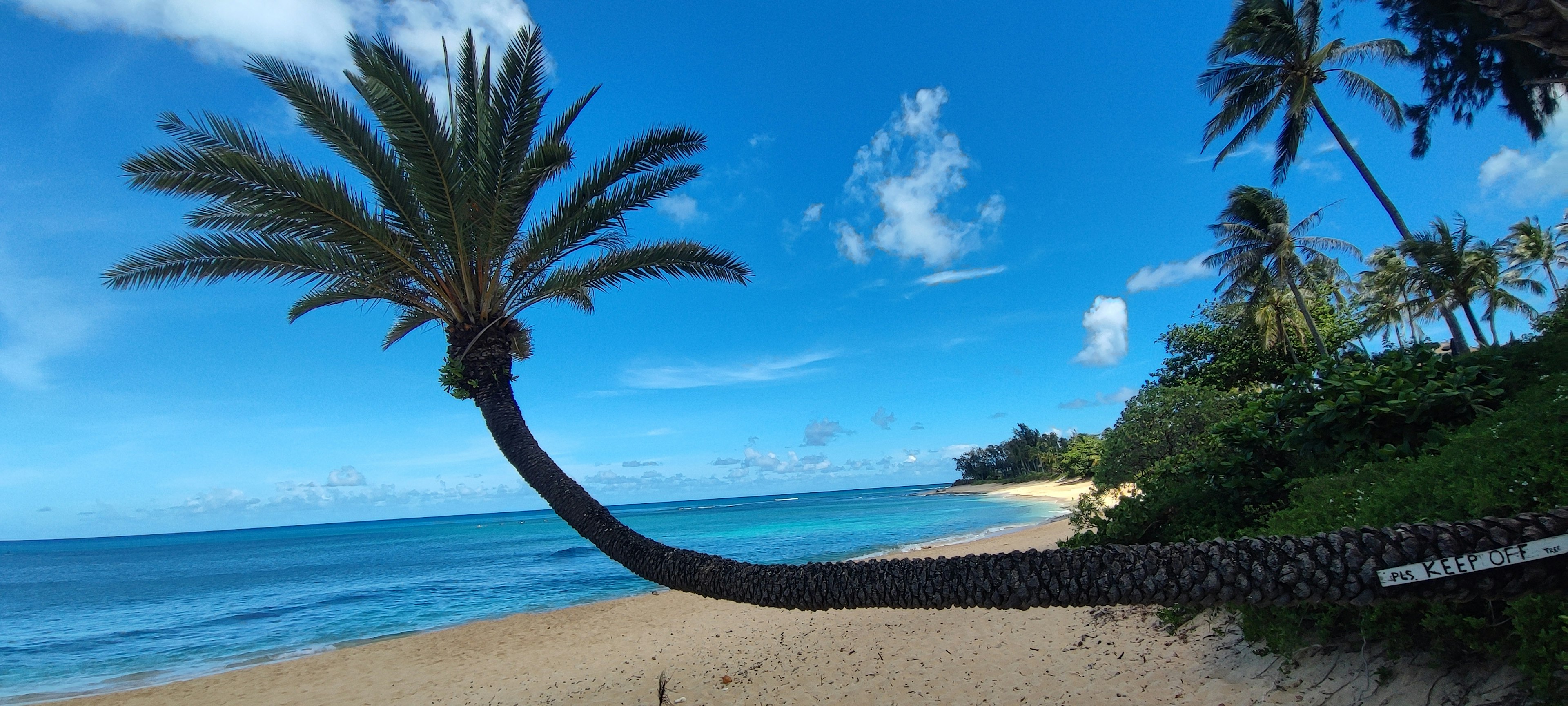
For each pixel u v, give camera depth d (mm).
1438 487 4309
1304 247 27938
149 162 5320
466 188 5625
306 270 6422
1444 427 5855
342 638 18297
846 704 7211
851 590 3324
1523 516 2271
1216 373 29250
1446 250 26344
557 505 4652
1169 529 8266
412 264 5809
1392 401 6137
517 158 6098
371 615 22016
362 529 171250
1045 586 2850
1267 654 5336
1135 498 8828
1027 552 3035
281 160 5691
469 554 49344
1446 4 12180
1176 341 32062
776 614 14734
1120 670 6238
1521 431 4395
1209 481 8039
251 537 144750
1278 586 2451
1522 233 37312
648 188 6922
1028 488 94625
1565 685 3330
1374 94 20375
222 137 5852
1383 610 4387
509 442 5234
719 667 10289
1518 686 3590
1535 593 2170
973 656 7875
